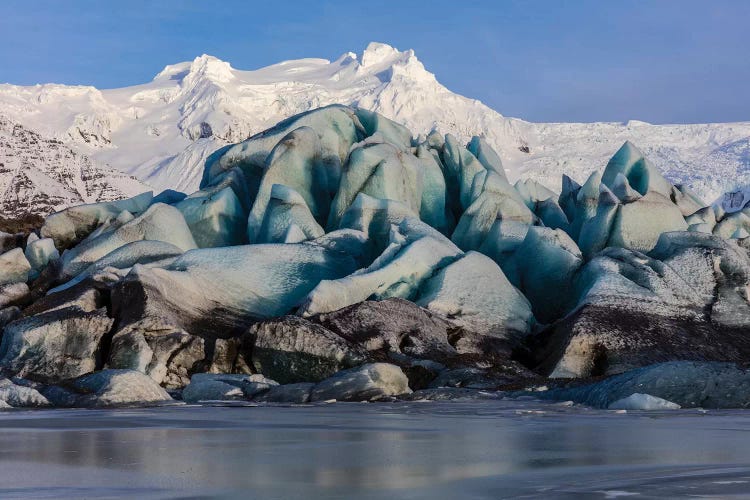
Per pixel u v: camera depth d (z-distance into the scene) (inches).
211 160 2198.6
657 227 1724.9
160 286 1362.0
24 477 382.0
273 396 1034.7
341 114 2054.6
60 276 1660.9
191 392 1085.8
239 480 370.0
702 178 7204.7
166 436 568.4
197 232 1840.6
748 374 900.6
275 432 595.5
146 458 446.0
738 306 1454.2
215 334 1396.4
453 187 2054.6
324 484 357.7
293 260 1552.7
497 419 713.6
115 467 411.2
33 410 898.1
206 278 1464.1
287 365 1243.2
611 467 404.2
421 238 1572.3
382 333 1320.1
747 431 592.1
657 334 1363.2
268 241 1721.2
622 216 1723.7
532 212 1943.9
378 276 1476.4
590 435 563.5
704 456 445.4
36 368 1286.9
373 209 1715.1
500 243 1755.7
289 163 1867.6
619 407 861.8
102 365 1302.9
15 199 5162.4
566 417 735.1
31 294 1622.8
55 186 5492.1
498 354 1424.7
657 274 1494.8
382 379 1043.9
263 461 432.8
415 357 1302.9
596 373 1321.4
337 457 448.5
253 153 2018.9
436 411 821.2
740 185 7066.9
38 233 1962.4
